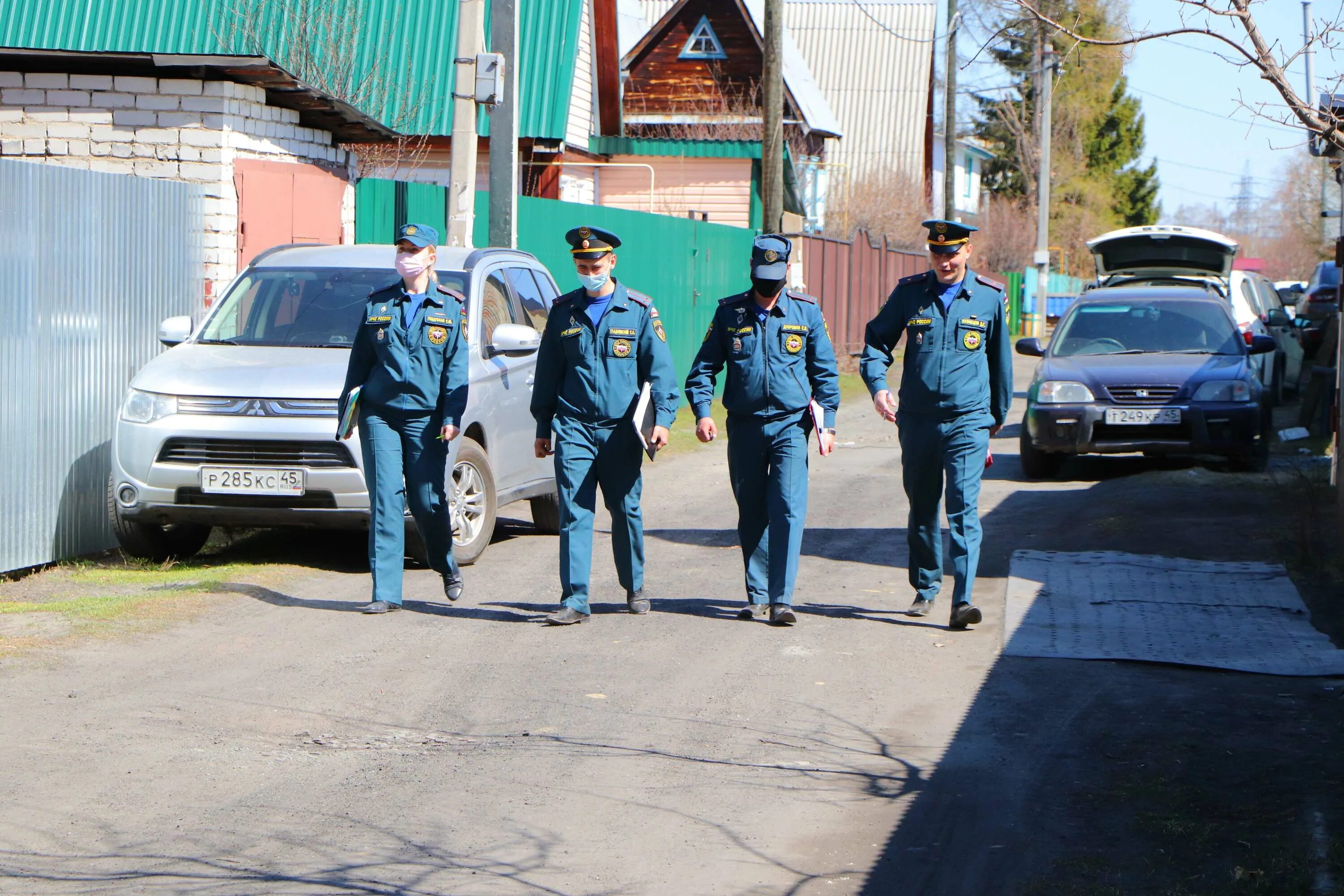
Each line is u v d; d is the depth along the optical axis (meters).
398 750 5.94
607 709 6.52
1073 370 13.68
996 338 7.87
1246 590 8.70
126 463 9.12
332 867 4.71
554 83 24.31
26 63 12.34
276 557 10.02
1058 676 7.08
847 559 10.05
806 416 8.00
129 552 9.65
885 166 44.91
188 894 4.47
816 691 6.82
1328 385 15.95
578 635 7.84
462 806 5.30
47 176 9.41
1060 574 9.17
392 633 7.83
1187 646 7.52
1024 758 5.87
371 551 8.27
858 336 29.69
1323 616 8.25
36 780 5.48
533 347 9.86
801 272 21.64
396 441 8.18
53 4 20.84
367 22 23.52
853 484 13.59
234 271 12.37
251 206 12.47
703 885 4.63
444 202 15.23
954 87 37.12
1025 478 13.97
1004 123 63.09
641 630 7.97
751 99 33.78
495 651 7.48
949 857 4.87
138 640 7.52
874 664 7.29
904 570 9.67
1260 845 4.90
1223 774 5.65
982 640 7.77
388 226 14.42
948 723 6.36
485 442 9.86
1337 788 5.45
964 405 7.80
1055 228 63.94
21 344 9.23
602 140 28.33
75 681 6.79
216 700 6.55
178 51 20.00
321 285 10.25
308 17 18.45
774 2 19.92
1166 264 20.69
